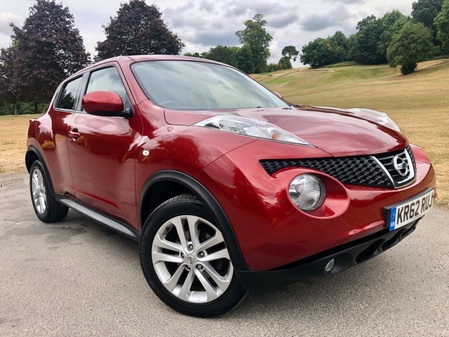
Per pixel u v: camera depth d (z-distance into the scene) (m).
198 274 2.43
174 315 2.54
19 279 3.12
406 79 72.12
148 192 2.67
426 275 3.01
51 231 4.28
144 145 2.67
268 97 3.62
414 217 2.47
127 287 2.95
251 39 125.19
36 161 4.50
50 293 2.88
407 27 86.00
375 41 118.56
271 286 2.20
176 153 2.39
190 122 2.56
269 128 2.30
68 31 48.47
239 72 4.00
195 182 2.29
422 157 2.93
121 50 48.25
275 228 2.04
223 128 2.35
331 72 105.62
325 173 2.17
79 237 4.07
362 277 2.99
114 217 3.25
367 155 2.33
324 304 2.62
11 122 28.27
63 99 4.25
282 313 2.52
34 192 4.70
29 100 47.81
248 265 2.17
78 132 3.48
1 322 2.51
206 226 2.42
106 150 3.07
